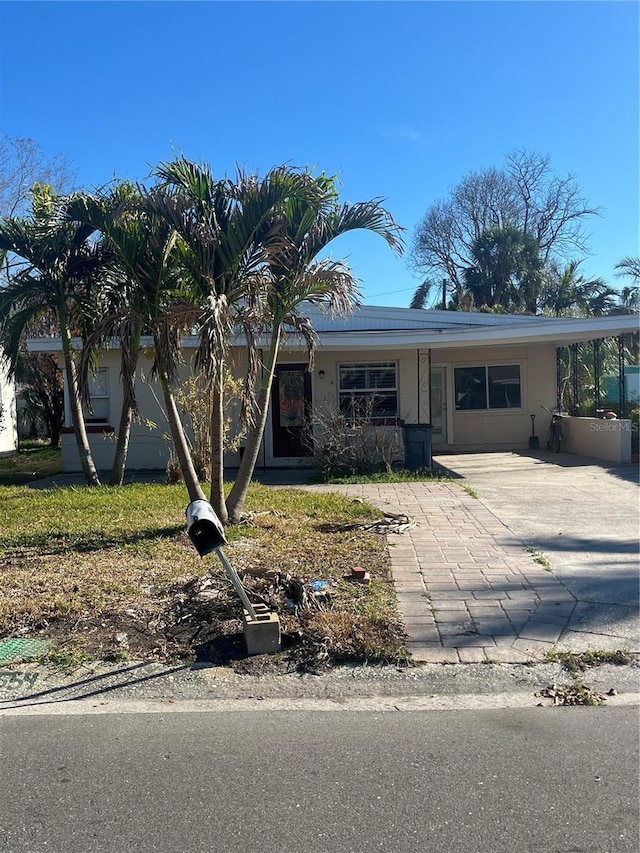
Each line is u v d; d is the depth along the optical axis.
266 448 15.97
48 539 8.18
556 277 36.00
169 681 4.70
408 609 5.75
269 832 3.03
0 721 4.20
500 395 18.80
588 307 30.98
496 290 35.28
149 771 3.56
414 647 5.09
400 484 12.27
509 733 3.92
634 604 5.84
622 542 7.82
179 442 8.77
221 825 3.09
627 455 14.50
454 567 6.88
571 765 3.54
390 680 4.67
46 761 3.69
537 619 5.54
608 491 11.16
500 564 6.98
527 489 11.49
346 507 9.75
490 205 42.47
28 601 5.97
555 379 18.70
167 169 7.66
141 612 5.77
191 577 6.57
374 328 16.66
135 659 5.02
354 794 3.30
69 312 12.23
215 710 4.30
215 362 7.47
